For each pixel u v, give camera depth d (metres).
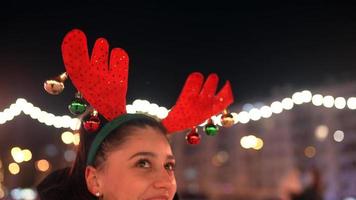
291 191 5.84
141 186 1.46
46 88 1.56
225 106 1.81
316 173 5.84
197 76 1.75
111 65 1.63
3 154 10.08
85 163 1.63
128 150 1.49
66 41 1.58
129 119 1.55
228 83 1.83
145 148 1.49
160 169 1.49
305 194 5.70
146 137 1.51
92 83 1.60
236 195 15.16
